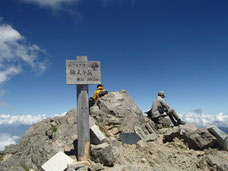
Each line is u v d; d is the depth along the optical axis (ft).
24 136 13.39
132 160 8.13
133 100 14.43
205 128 9.93
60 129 10.83
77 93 8.04
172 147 9.94
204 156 8.64
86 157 7.72
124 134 10.69
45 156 8.33
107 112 12.21
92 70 8.18
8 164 9.30
